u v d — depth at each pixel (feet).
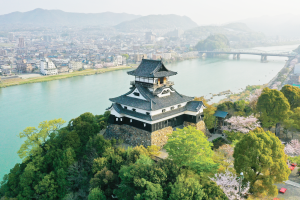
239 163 201.77
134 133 282.36
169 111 288.92
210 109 332.39
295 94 340.39
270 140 198.90
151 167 195.42
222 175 198.80
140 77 296.71
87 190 231.50
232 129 314.96
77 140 274.16
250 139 200.13
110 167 231.50
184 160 212.02
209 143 225.76
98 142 262.26
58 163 253.44
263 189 195.93
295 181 224.94
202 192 171.01
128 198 196.13
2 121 589.32
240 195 191.62
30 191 246.68
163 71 291.79
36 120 594.24
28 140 282.77
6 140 495.41
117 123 296.71
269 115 312.91
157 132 274.77
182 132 227.61
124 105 290.76
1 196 270.67
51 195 238.68
